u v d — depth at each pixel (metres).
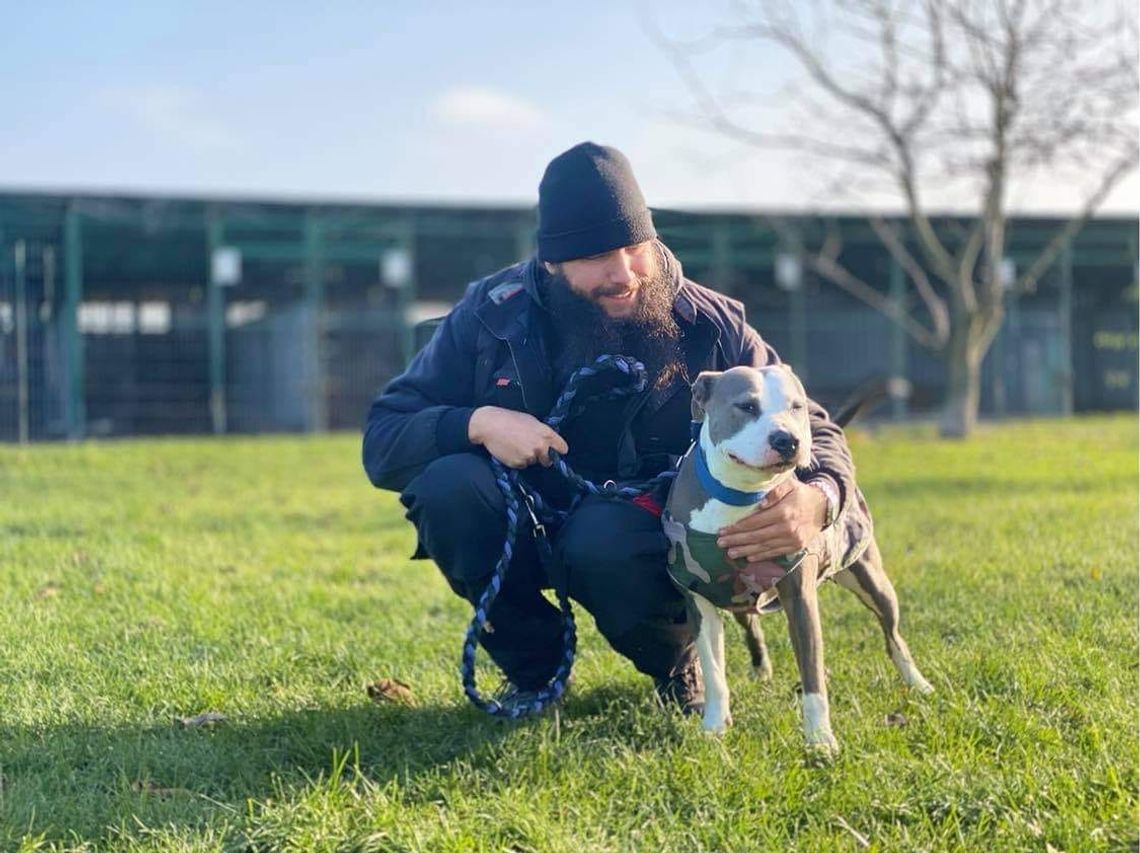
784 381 2.00
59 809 1.85
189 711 2.36
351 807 1.83
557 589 2.24
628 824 1.79
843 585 2.43
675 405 2.24
